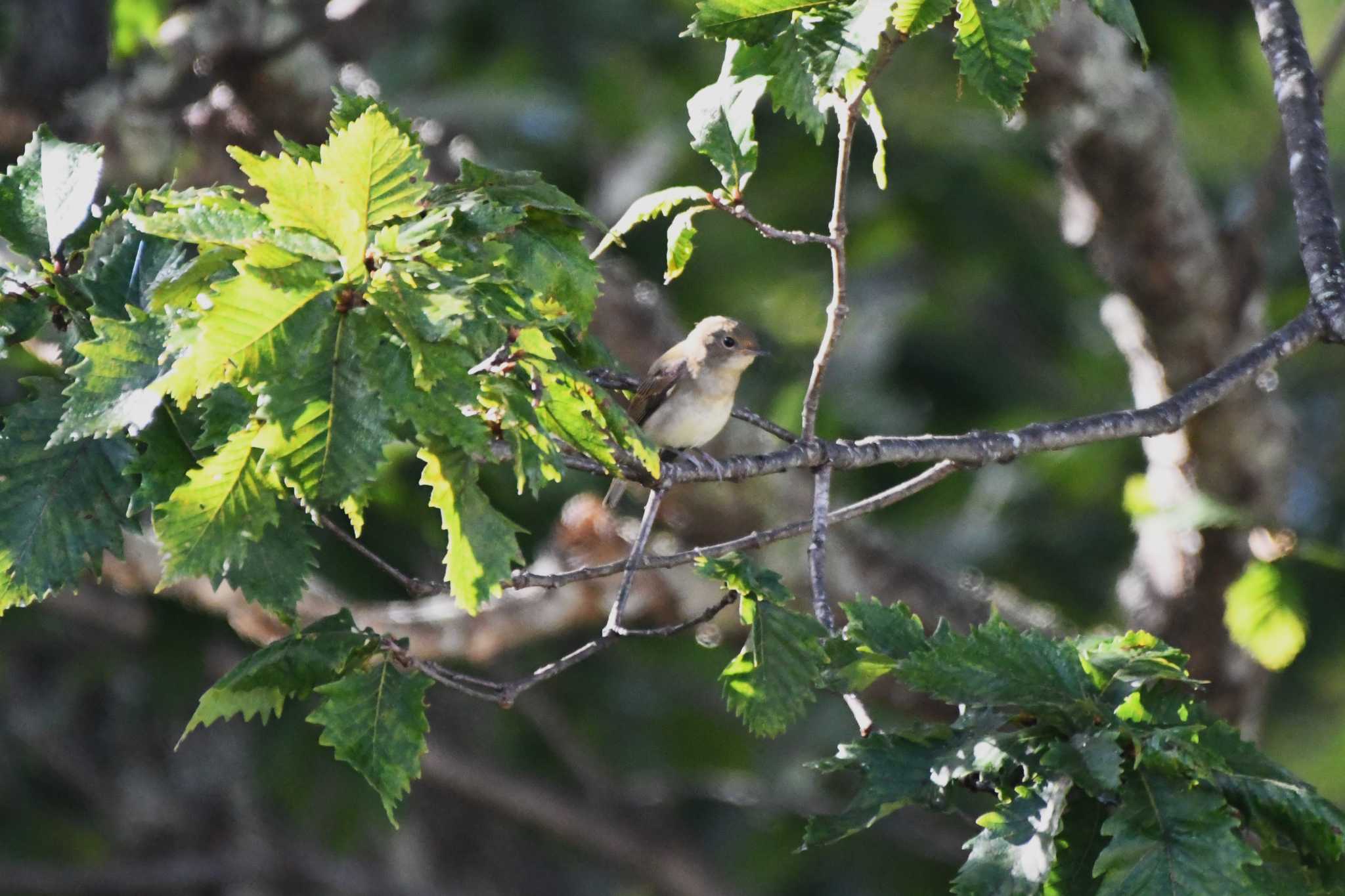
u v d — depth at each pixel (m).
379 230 5.33
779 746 18.33
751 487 12.20
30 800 19.77
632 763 17.41
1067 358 17.52
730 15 5.98
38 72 11.99
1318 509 16.91
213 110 11.73
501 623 12.46
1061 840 5.59
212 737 20.56
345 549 13.14
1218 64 15.21
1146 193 11.86
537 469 5.46
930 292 17.44
